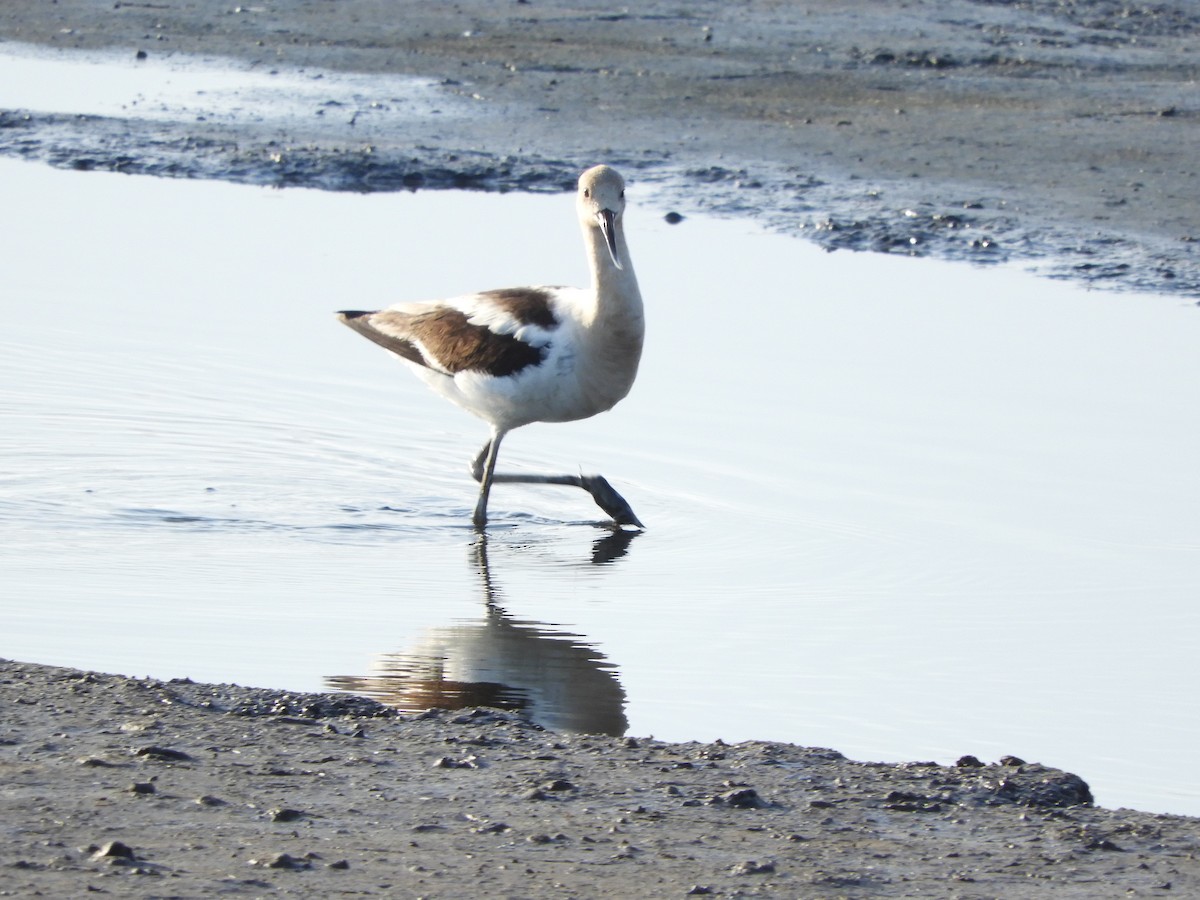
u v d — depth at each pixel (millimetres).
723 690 10094
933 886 6969
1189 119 26344
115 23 32875
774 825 7590
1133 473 14070
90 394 15789
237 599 11531
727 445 14891
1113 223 21312
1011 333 17578
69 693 8984
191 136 25391
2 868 6652
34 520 12984
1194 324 17812
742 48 30578
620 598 11766
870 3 33625
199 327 17609
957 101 27438
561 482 13602
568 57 30219
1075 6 33656
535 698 9938
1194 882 7090
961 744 9367
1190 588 11906
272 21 33062
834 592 11875
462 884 6742
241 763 8047
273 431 15242
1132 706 9938
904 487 13914
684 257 20141
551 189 23281
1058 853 7383
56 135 25328
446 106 27281
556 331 13297
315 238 20625
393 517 13578
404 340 13984
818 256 20297
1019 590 11875
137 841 7000
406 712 9320
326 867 6828
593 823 7496
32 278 19047
